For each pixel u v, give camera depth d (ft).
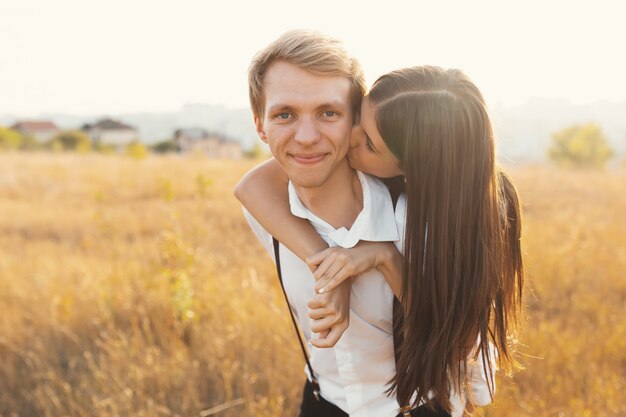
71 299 13.71
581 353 10.85
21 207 29.78
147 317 12.57
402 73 4.40
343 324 4.53
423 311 4.64
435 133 4.28
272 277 15.78
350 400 5.28
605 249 18.40
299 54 4.05
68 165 50.96
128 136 270.05
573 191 36.83
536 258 16.40
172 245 13.65
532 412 8.99
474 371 5.39
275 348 11.02
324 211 4.84
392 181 5.06
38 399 10.27
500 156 4.99
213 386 10.57
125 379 10.32
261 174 5.30
